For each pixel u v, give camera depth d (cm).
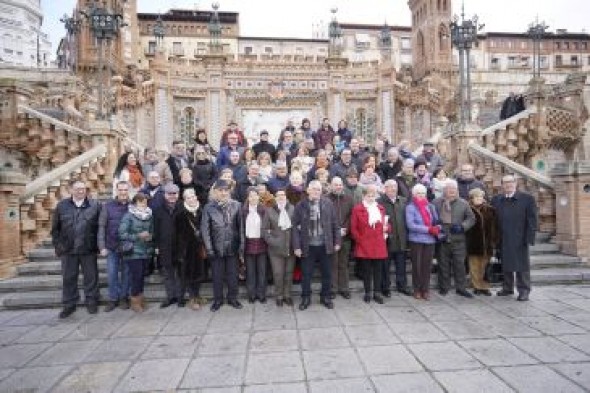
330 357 561
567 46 5594
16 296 837
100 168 1327
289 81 2859
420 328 664
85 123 1627
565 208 1038
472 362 538
